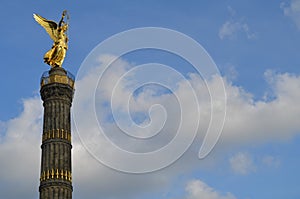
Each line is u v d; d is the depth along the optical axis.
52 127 78.94
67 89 82.06
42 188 75.00
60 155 77.25
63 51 85.19
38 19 86.56
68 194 75.44
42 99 82.56
